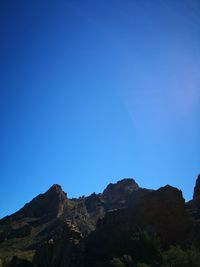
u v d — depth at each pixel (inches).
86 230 5359.3
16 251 5078.7
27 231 6023.6
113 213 4202.8
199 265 3009.4
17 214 7017.7
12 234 5999.0
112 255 3405.5
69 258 3543.3
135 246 3410.4
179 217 3944.4
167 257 3159.5
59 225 5802.2
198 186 5615.2
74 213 6491.1
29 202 7288.4
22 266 3848.4
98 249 3732.8
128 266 3154.5
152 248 3383.4
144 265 3016.7
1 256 4660.4
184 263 3034.0
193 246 3366.1
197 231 3764.8
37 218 6688.0
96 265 3348.9
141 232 3553.2
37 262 3917.3
